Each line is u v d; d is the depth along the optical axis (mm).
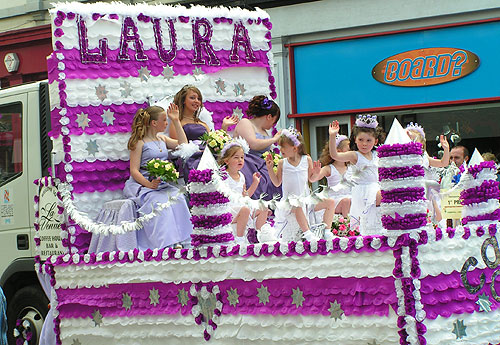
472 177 7344
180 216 8188
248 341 7004
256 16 10062
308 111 16703
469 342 6645
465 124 15328
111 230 7895
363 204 8141
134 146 8500
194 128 9055
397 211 6469
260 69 10148
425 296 6441
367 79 16125
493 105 15078
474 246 6875
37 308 9375
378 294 6461
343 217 8586
